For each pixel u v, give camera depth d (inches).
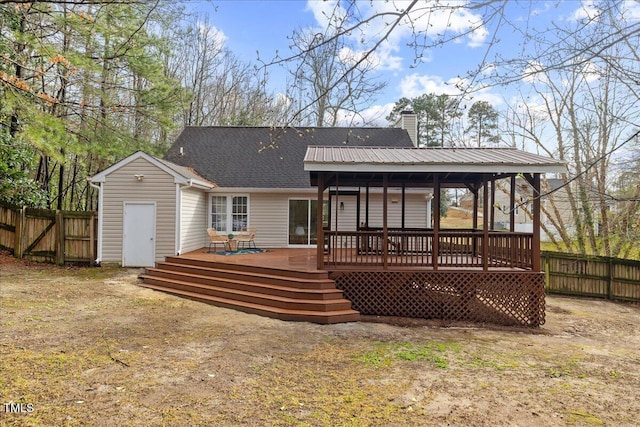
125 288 408.5
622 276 521.3
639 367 230.4
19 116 411.8
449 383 193.3
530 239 354.6
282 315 318.3
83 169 778.2
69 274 468.4
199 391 174.2
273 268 377.1
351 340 267.7
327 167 340.5
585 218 660.1
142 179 506.3
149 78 605.9
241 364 210.7
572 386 194.7
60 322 277.0
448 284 353.4
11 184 564.1
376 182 474.9
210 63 1138.0
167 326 281.3
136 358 213.2
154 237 507.5
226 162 655.8
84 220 527.2
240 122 1069.8
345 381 192.1
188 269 432.8
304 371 204.1
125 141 626.5
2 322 267.9
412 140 729.0
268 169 642.2
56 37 494.6
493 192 435.5
